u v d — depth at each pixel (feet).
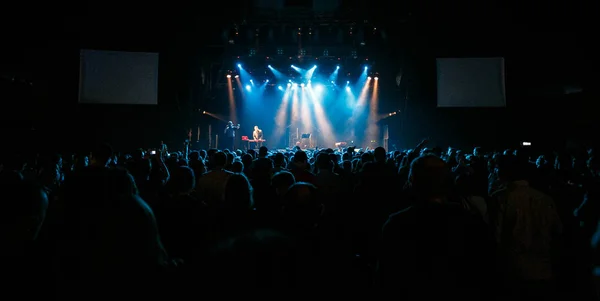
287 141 97.96
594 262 6.59
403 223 8.07
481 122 57.88
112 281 7.89
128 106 56.03
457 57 53.01
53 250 7.97
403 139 60.23
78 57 52.60
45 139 51.24
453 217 7.90
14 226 8.33
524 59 54.75
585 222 15.20
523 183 12.83
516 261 12.43
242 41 64.28
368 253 14.20
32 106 50.78
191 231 10.78
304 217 8.80
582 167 21.65
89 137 53.98
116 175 8.53
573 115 53.83
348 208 15.19
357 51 67.00
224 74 78.33
